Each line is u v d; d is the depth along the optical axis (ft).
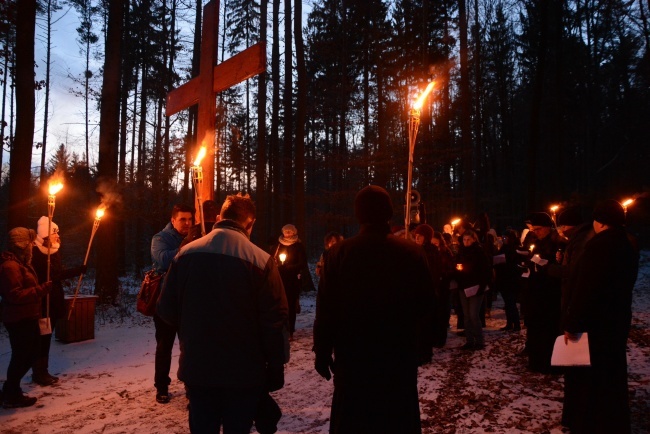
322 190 65.46
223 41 82.99
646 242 93.66
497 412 14.73
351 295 8.83
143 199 58.39
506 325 30.07
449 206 75.20
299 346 25.72
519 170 127.75
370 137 81.41
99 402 16.17
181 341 9.12
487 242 30.60
